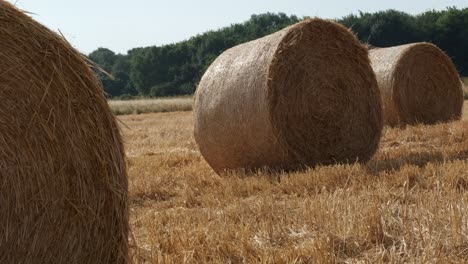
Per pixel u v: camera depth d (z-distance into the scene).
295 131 8.98
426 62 14.91
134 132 18.64
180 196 7.55
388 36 54.81
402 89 14.52
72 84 4.09
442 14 57.44
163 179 8.46
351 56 9.66
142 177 8.62
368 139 9.87
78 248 4.08
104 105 4.14
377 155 9.98
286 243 4.71
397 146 11.30
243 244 4.64
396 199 6.02
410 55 14.66
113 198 4.14
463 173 6.76
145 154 12.73
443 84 15.23
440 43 53.81
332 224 4.98
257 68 8.72
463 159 8.24
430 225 4.68
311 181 7.18
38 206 4.04
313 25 9.19
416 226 4.78
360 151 9.76
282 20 75.12
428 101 14.95
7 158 4.01
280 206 6.04
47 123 4.05
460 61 53.38
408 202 5.89
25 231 4.02
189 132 17.81
